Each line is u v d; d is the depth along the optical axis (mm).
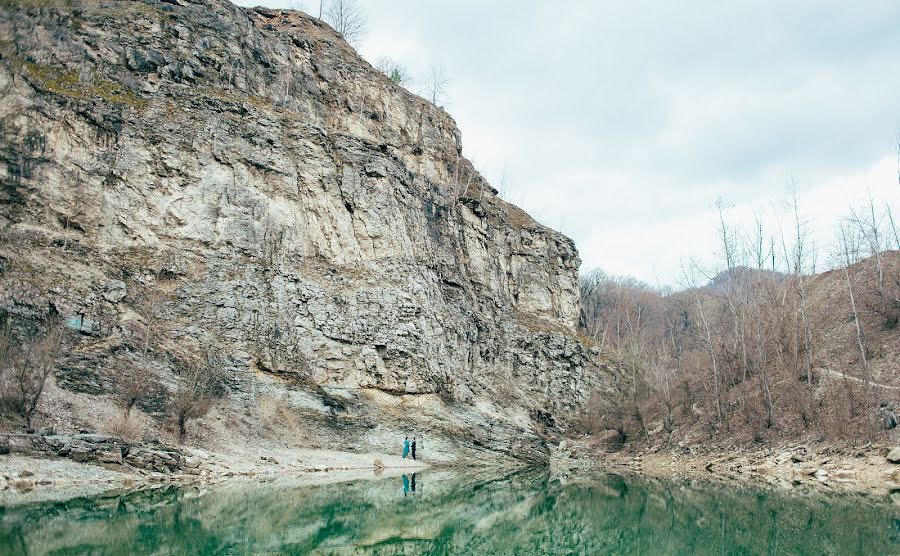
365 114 63625
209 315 41156
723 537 22500
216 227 44625
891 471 34156
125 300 38625
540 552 20719
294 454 36625
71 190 40375
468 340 55781
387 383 45719
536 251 73000
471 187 73000
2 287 33062
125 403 31750
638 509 28766
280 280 44719
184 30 51312
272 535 20156
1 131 38656
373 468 38562
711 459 45531
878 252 55812
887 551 19172
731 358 56781
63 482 25141
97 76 44969
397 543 20750
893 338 48500
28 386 27188
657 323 111375
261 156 48281
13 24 42906
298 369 42562
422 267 53219
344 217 50219
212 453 32594
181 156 45031
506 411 53719
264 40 58031
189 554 17188
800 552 19500
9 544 16703
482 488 34844
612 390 65562
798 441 42250
